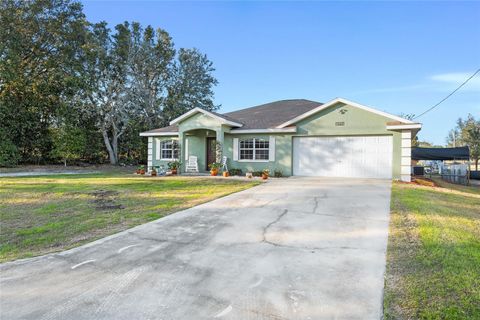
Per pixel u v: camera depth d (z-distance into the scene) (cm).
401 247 457
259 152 1625
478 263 387
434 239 480
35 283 356
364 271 376
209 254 446
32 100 2186
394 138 1325
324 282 349
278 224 599
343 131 1415
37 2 2061
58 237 536
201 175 1567
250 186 1111
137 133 2703
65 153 2203
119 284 352
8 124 2056
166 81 3177
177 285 348
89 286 347
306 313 285
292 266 397
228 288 339
